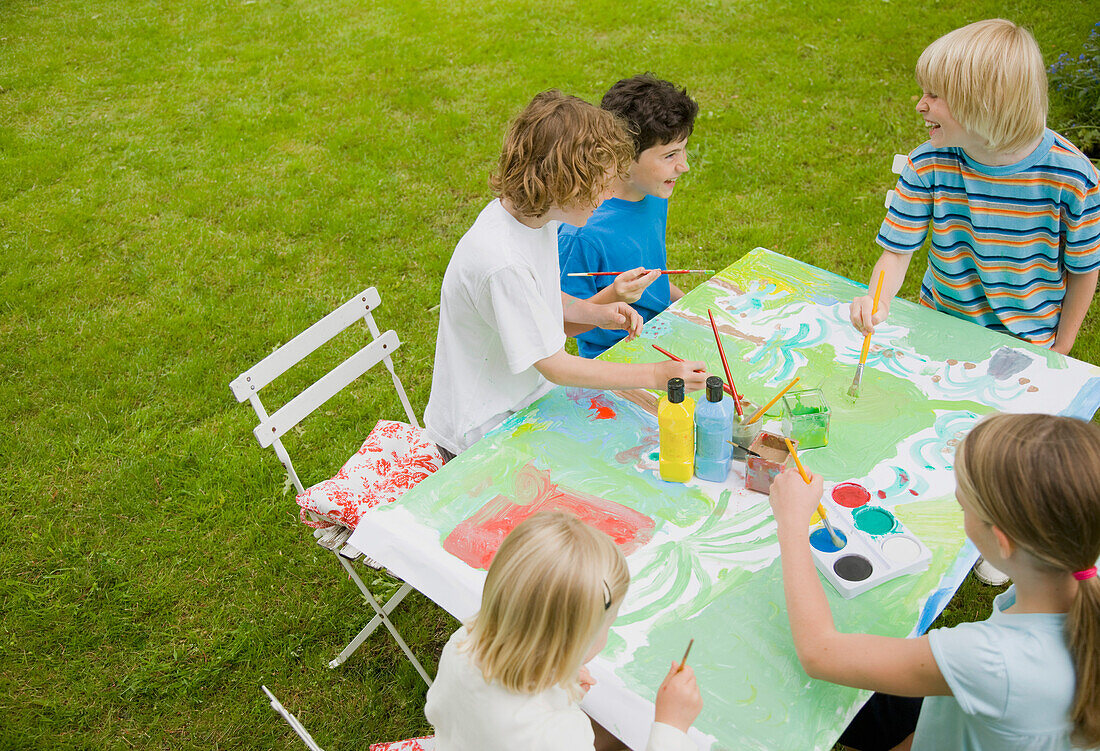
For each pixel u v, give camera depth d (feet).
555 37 19.81
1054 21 18.11
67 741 7.79
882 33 18.63
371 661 8.32
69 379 11.86
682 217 14.17
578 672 4.48
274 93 18.52
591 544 4.11
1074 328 7.54
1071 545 3.73
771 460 5.90
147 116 18.02
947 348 7.19
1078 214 6.79
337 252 14.10
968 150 6.84
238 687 8.18
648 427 6.65
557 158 5.74
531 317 6.20
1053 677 3.90
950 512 5.67
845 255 13.20
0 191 15.87
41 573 9.30
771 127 16.17
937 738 4.73
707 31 19.53
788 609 4.76
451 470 6.34
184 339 12.52
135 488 10.19
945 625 8.22
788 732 4.47
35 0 23.47
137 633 8.66
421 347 12.25
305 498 7.46
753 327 7.63
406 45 19.99
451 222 14.66
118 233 14.73
